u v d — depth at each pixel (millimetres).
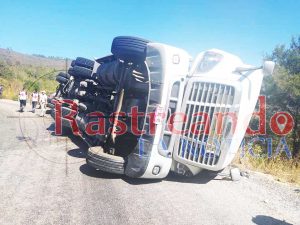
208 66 6188
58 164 6977
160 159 5973
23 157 7328
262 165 9000
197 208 5223
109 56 8320
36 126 12070
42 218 4281
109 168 6109
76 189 5504
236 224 4805
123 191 5629
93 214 4555
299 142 13109
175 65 5961
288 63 16031
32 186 5449
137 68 6703
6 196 4910
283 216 5387
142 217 4637
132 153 6070
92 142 7953
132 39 6336
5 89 31344
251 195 6262
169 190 5945
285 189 6965
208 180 6930
